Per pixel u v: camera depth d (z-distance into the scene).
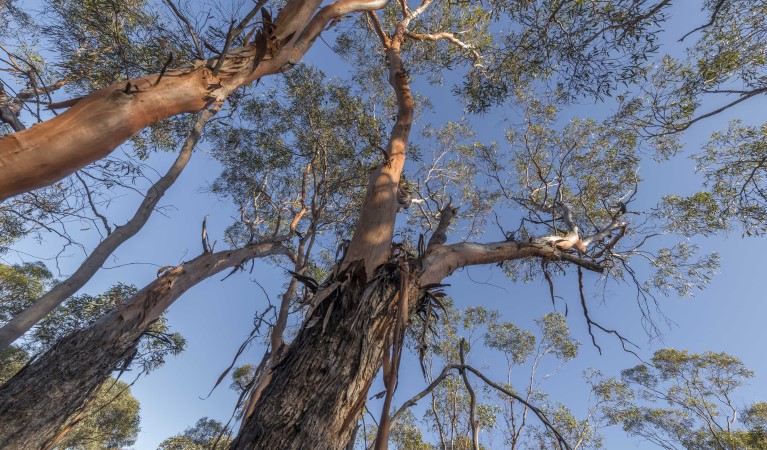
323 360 2.57
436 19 9.20
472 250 4.29
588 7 5.58
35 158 1.64
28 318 4.07
